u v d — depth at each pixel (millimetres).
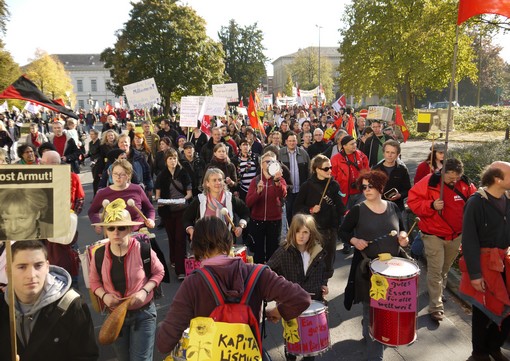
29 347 2436
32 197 2410
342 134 8609
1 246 3559
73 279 4453
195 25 43938
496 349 4125
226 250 2531
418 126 7750
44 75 70188
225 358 2219
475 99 69750
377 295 3723
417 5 31703
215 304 2316
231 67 72750
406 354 4363
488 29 14875
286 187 6570
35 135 12781
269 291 2424
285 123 13812
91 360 2545
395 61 33281
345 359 4281
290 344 3533
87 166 19016
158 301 5703
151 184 7766
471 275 3900
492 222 3902
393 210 4293
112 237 3328
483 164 9781
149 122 12242
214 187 5094
